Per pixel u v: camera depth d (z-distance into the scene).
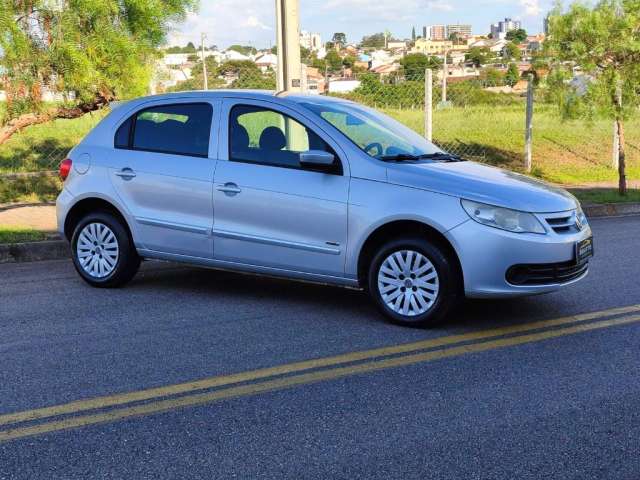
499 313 6.38
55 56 8.95
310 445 3.83
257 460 3.67
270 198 6.30
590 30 12.38
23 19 9.07
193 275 7.88
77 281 7.57
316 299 6.87
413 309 5.88
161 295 6.98
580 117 13.10
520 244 5.61
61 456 3.72
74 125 15.84
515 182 6.07
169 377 4.79
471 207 5.66
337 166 6.15
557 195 6.05
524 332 5.81
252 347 5.41
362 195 5.98
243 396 4.48
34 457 3.71
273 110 6.51
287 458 3.69
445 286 5.75
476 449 3.78
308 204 6.16
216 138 6.68
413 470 3.56
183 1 9.98
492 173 6.28
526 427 4.04
